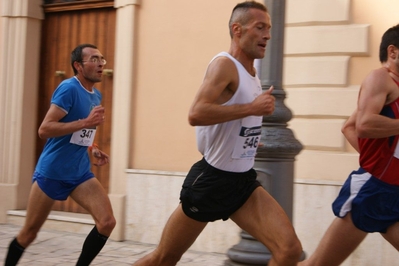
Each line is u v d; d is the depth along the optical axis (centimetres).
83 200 635
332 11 787
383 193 504
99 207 627
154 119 911
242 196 475
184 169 887
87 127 619
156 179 898
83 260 625
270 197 476
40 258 809
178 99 895
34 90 1065
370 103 489
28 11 1045
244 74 465
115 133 940
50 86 1066
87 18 1027
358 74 779
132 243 909
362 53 773
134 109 928
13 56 1053
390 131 484
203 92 450
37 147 1073
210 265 785
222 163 474
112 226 623
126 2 929
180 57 895
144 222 908
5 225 1030
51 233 962
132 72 926
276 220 459
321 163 786
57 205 1057
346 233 518
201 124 450
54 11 1055
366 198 506
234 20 475
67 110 636
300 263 538
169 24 903
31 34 1055
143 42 921
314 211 784
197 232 493
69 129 614
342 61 780
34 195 639
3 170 1054
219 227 852
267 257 555
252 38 468
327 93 787
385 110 501
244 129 470
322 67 792
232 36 479
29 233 652
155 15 912
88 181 641
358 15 780
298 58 809
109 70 995
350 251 525
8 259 654
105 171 1006
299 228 793
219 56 462
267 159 559
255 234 471
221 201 476
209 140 474
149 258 507
